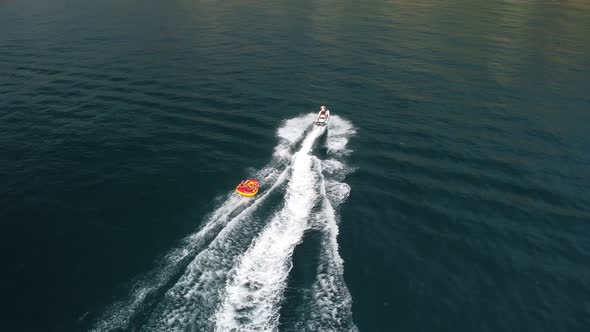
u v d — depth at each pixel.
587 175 50.44
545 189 47.81
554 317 32.38
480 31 117.62
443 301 33.47
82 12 139.88
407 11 147.50
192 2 164.00
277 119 63.88
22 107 64.81
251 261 35.28
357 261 37.09
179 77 79.81
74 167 49.81
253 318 29.86
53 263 35.44
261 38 109.75
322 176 49.28
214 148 54.91
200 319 29.55
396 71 85.38
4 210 41.84
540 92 74.75
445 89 76.06
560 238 40.50
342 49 100.38
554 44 104.50
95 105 66.50
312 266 35.41
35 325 29.77
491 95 73.44
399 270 36.38
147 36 109.31
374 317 31.62
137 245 37.50
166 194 45.09
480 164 52.59
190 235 38.66
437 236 40.59
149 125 60.62
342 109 68.00
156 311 30.33
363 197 46.00
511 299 33.88
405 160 53.34
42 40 102.06
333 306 31.81
